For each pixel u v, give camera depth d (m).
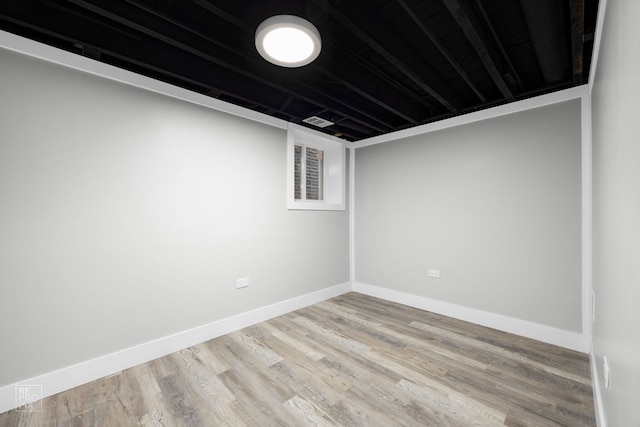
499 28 1.87
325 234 3.82
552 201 2.50
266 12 1.64
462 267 3.07
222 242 2.72
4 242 1.68
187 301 2.47
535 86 2.55
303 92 2.62
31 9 1.52
